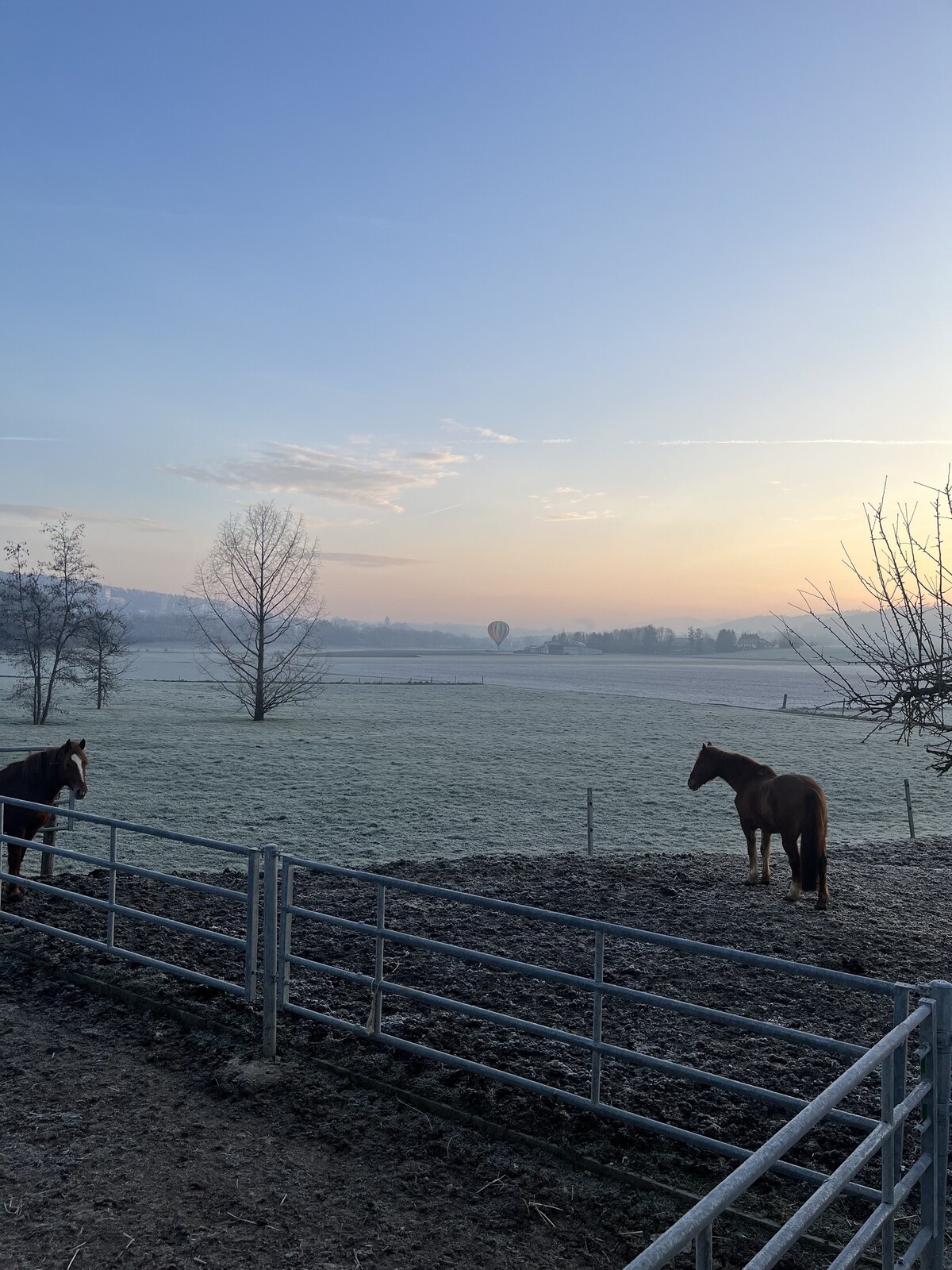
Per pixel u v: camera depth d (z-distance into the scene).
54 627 46.16
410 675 140.88
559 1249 4.08
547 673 157.25
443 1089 5.54
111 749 33.53
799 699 81.25
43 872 11.85
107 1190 4.41
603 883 12.47
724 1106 5.49
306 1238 4.07
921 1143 3.71
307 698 69.56
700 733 45.62
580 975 8.23
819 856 11.23
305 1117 5.23
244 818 20.97
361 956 8.65
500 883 12.46
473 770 30.48
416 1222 4.24
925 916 11.12
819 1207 2.74
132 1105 5.32
